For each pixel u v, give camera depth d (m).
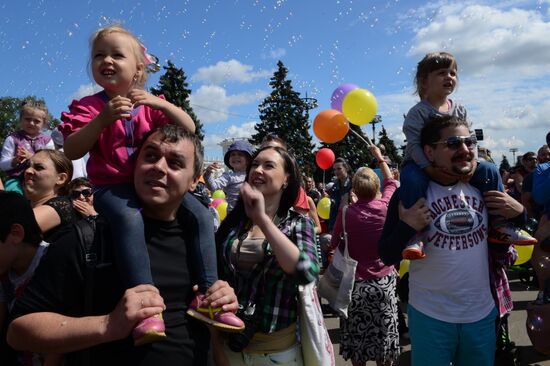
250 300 1.91
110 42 1.75
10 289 1.78
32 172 2.71
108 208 1.49
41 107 4.48
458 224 2.23
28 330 1.25
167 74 26.97
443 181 2.31
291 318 1.94
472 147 2.17
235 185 5.14
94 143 1.62
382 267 3.57
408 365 4.07
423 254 2.14
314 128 4.57
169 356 1.40
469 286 2.22
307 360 1.90
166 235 1.55
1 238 1.65
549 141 4.82
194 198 1.71
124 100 1.54
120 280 1.39
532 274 6.72
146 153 1.48
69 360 1.45
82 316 1.36
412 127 2.64
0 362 1.86
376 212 3.52
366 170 3.69
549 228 3.26
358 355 3.57
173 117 1.72
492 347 2.26
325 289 3.55
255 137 34.84
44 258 1.38
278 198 2.13
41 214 2.17
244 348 1.93
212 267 1.56
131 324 1.21
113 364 1.37
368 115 4.28
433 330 2.23
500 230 2.26
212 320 1.44
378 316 3.54
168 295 1.46
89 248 1.38
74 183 2.89
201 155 1.62
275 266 1.93
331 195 7.27
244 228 2.08
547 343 3.17
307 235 2.00
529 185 5.11
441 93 2.74
